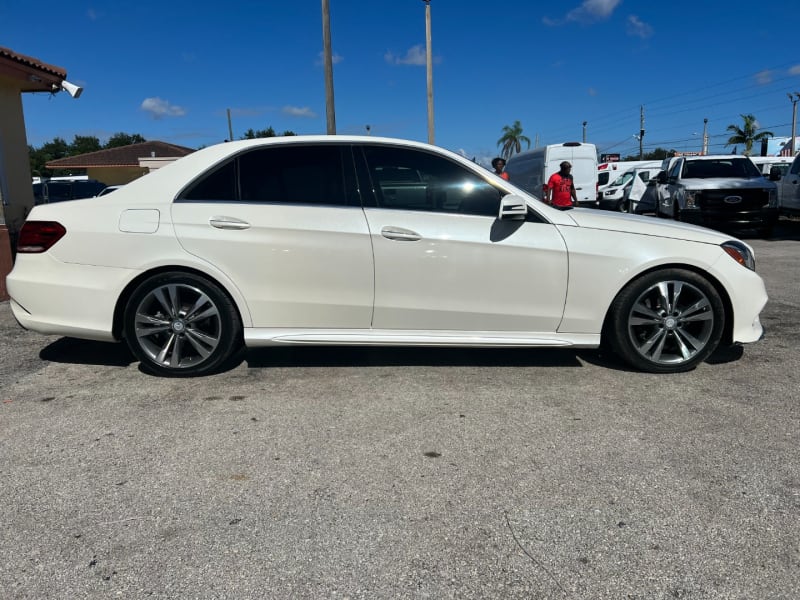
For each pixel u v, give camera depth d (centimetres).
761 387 397
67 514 255
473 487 275
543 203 420
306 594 207
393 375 426
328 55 1392
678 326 418
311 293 403
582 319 411
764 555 225
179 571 219
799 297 684
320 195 406
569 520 249
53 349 494
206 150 418
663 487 273
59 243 404
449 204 408
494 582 213
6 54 852
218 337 413
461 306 407
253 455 307
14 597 205
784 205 1441
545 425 341
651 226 418
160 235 399
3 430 338
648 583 211
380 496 268
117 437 328
